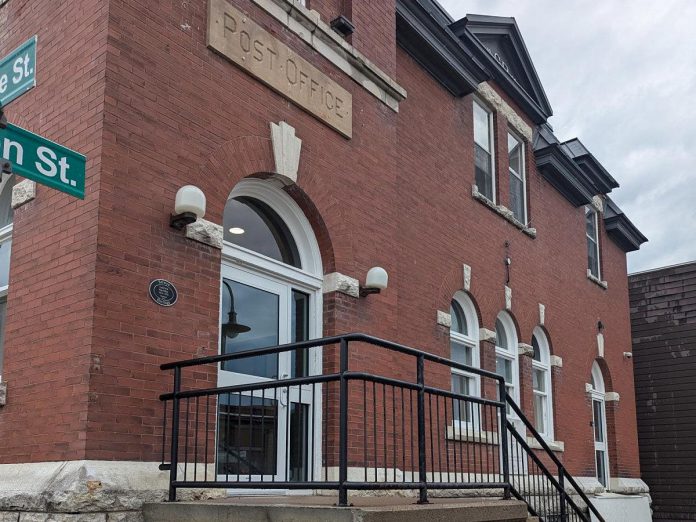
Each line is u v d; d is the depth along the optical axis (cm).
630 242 1995
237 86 742
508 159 1398
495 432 1150
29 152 466
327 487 502
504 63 1490
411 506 525
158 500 581
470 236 1220
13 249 659
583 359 1611
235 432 708
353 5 949
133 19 650
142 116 641
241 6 762
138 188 625
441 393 616
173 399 599
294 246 834
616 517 1506
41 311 615
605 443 1734
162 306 625
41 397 594
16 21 729
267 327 771
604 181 1795
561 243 1590
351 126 890
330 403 795
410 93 1121
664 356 2070
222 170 707
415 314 1040
